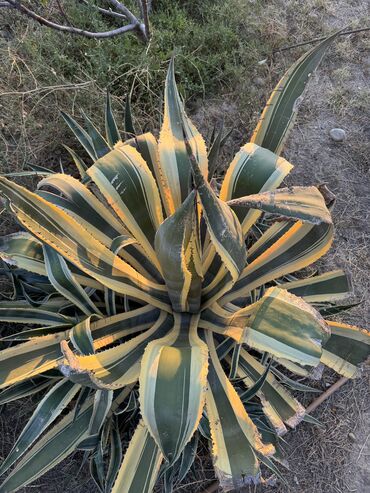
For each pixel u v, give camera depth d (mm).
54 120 1993
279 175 1319
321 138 2330
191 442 1357
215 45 2371
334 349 1455
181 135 1356
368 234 2145
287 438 1733
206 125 2230
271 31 2475
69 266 1450
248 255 1519
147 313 1422
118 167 1285
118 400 1382
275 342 1029
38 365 1195
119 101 2094
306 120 2361
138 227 1365
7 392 1346
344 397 1824
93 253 1249
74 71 2143
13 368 1188
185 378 973
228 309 1457
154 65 2146
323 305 1551
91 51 2145
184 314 1373
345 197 2205
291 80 1434
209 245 1399
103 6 2348
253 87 2305
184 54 2281
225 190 1372
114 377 1098
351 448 1755
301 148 2293
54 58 2086
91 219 1396
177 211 941
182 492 1602
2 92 1969
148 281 1338
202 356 1012
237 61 2373
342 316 1949
